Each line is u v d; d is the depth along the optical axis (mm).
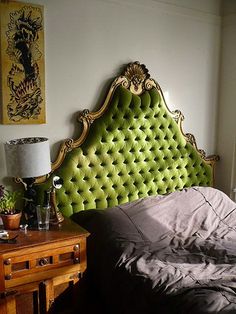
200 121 3242
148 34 2779
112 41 2609
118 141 2662
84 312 2158
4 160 2293
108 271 2057
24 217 2229
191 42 3039
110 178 2668
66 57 2432
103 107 2596
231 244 2271
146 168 2844
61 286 2029
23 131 2348
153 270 1891
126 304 1861
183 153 3057
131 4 2645
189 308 1538
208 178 3266
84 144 2537
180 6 2895
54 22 2348
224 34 3189
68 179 2461
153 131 2854
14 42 2195
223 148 3328
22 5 2189
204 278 1814
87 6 2461
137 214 2393
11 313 1862
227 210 2713
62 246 1980
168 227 2398
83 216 2430
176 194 2693
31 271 1899
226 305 1519
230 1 3066
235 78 3133
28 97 2301
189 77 3090
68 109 2498
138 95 2738
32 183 2225
